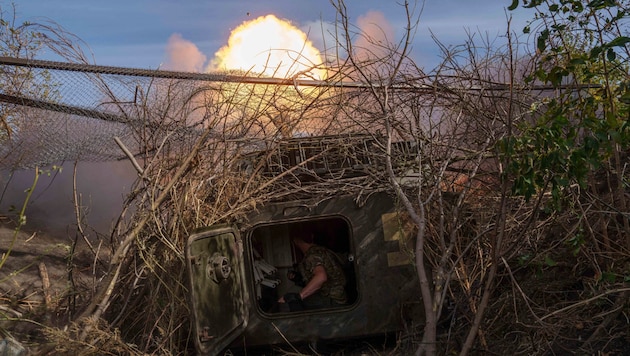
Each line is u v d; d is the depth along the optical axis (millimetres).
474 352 4812
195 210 5461
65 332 4633
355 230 5238
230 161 5773
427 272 5180
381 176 5387
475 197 5797
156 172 5707
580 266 5562
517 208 5734
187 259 4516
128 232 5449
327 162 5672
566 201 5238
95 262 5574
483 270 5160
